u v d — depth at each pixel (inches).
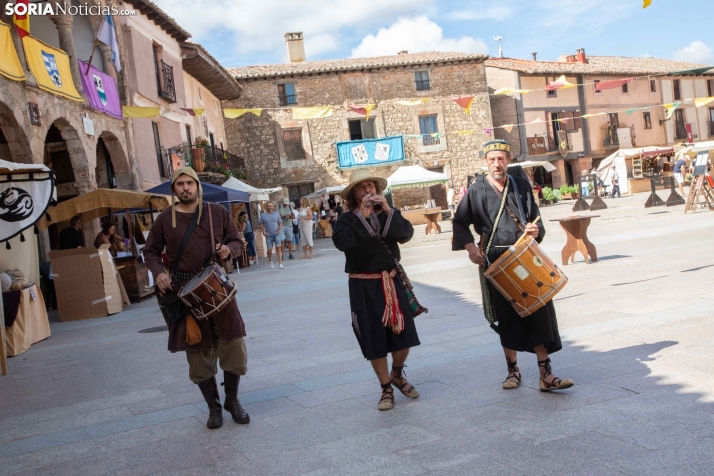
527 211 186.7
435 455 143.2
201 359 181.6
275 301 439.5
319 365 240.7
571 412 160.2
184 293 174.4
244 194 715.4
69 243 544.7
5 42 503.2
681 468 122.5
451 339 258.5
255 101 1537.9
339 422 173.8
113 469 157.0
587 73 1815.9
